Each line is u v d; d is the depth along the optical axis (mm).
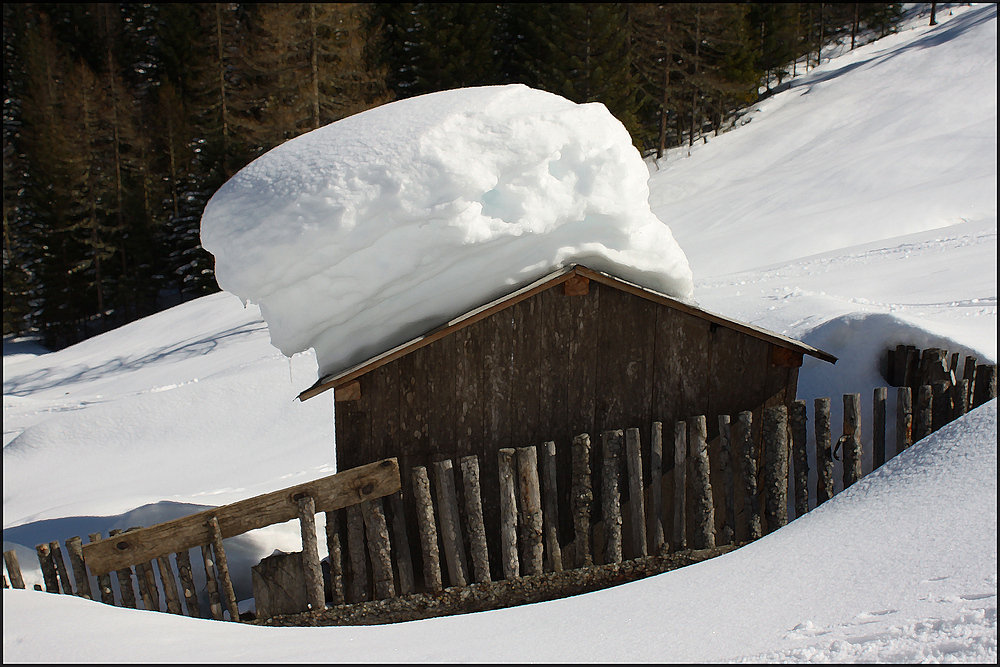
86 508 8648
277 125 27938
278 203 5426
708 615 3623
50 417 16719
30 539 7844
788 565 4121
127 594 5391
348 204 5277
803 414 5910
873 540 4102
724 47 38906
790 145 34406
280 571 5359
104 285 42688
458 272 5719
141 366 22938
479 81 36000
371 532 5367
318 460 10633
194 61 42281
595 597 4359
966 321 8969
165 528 5297
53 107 43438
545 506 5730
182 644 3645
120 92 44156
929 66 39312
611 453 5641
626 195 5910
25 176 43531
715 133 40062
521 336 5926
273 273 5453
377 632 4020
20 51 46906
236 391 14141
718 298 12969
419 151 5391
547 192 5656
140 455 12609
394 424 5824
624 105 33344
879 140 31391
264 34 31234
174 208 42781
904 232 19312
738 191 28812
